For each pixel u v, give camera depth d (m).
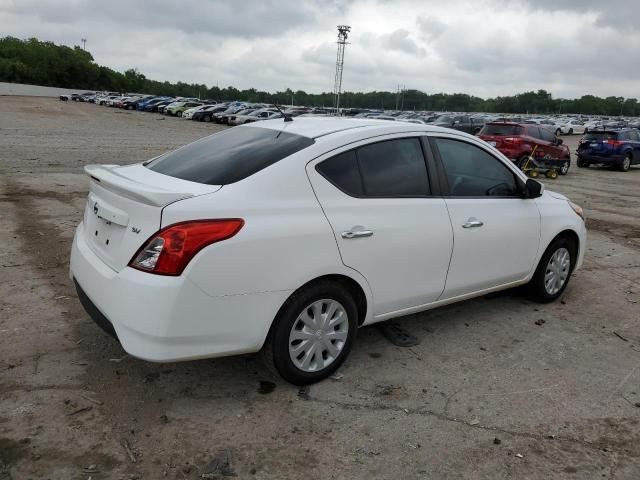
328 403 3.37
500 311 5.04
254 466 2.78
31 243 6.33
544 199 5.07
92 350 3.85
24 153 15.90
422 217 3.88
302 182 3.36
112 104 65.19
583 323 4.86
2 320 4.23
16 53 112.25
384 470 2.79
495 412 3.36
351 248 3.47
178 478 2.66
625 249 7.82
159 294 2.87
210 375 3.62
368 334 4.39
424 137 4.09
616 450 3.04
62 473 2.65
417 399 3.46
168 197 2.95
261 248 3.09
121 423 3.06
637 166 23.86
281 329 3.29
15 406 3.15
